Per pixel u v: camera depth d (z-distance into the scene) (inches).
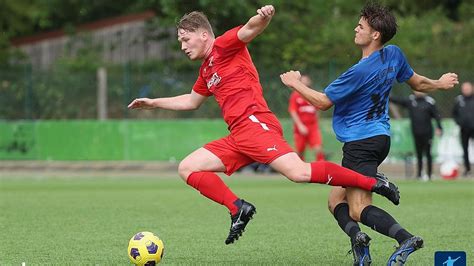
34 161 1955.0
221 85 580.1
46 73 1991.9
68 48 2608.3
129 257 562.6
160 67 2361.0
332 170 548.7
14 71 1995.6
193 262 610.9
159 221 876.0
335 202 591.2
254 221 872.9
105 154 1939.0
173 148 1919.3
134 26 2576.3
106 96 1978.3
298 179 550.9
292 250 671.1
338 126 572.4
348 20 2551.7
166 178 1692.9
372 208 554.9
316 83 1895.9
